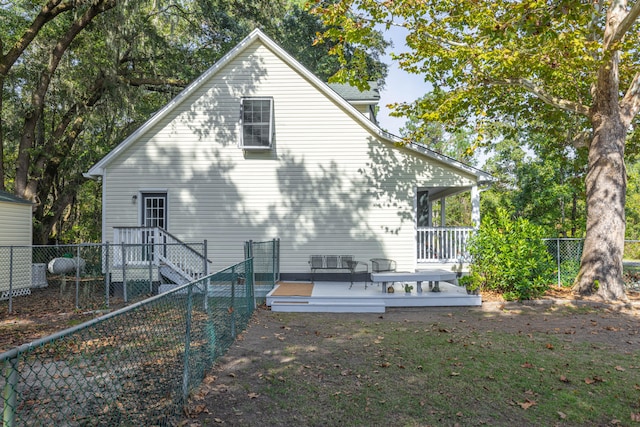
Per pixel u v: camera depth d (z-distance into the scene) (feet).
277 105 46.16
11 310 33.96
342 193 45.73
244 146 45.14
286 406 14.51
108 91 61.36
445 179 45.09
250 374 17.61
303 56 90.63
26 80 64.23
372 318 30.53
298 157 46.01
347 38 38.58
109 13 56.03
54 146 65.87
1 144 57.21
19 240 44.78
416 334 25.23
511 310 33.19
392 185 45.55
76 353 11.31
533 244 36.76
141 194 45.55
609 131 37.88
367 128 45.80
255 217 45.73
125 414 11.95
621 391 16.26
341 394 15.64
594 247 37.76
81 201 102.58
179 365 14.16
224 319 20.84
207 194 45.68
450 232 44.88
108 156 44.96
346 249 45.44
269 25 71.51
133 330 13.46
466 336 24.68
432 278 35.06
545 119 48.67
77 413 12.28
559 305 34.94
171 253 43.57
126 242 40.93
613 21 36.09
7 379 6.62
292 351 21.20
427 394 15.72
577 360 20.08
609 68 35.40
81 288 47.80
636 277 45.09
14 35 66.49
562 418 13.89
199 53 73.77
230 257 45.39
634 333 25.81
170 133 45.91
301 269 45.47
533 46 35.14
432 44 38.14
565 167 63.52
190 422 13.04
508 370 18.49
